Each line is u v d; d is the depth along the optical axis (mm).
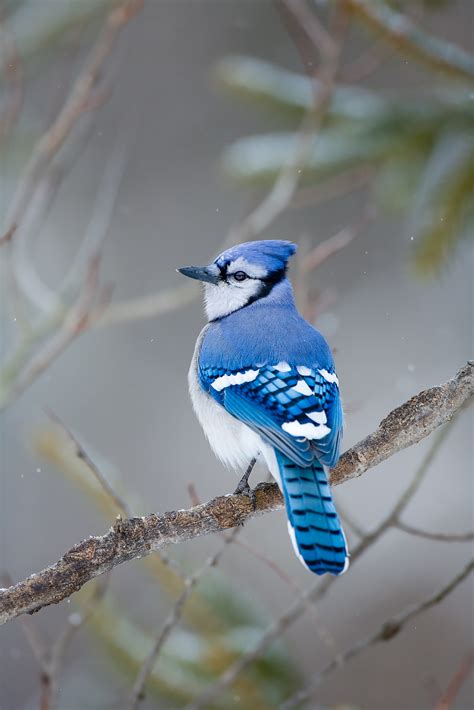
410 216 9477
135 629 8062
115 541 5934
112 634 7887
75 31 12164
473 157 8633
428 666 12273
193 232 16891
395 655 12328
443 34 15664
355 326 15891
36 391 15570
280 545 13578
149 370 16016
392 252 16062
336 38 9758
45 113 15875
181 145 17391
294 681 7996
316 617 7762
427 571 13555
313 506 6477
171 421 15664
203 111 17469
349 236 9453
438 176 8656
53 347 9867
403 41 8820
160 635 7176
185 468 15336
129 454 15492
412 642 12477
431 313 15875
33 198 11203
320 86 9258
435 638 12594
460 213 8633
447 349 15609
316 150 9141
